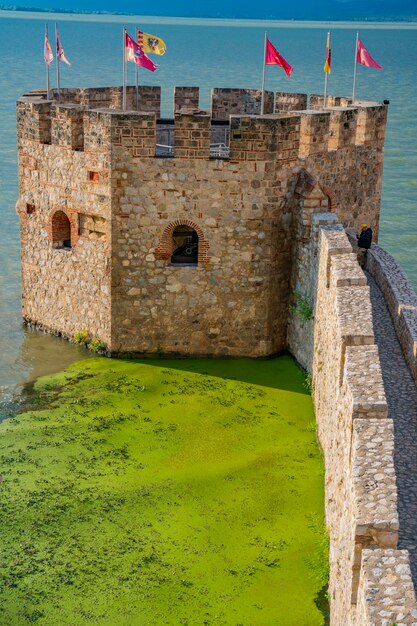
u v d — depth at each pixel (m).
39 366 30.83
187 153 29.30
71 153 30.44
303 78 138.88
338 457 19.17
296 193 30.31
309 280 29.50
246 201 29.83
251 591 19.39
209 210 29.89
